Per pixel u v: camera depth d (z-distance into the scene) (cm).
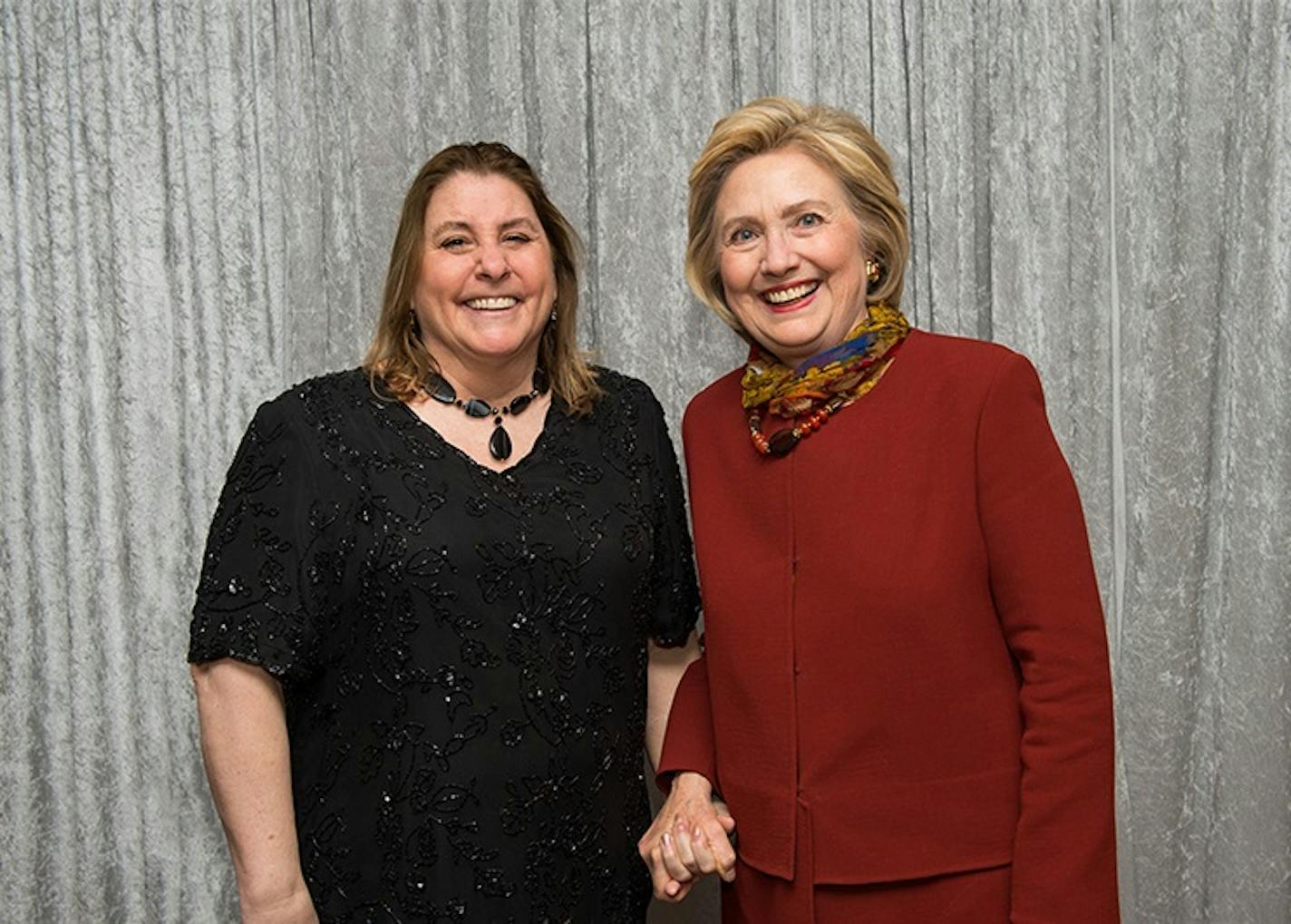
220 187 203
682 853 148
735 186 147
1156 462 200
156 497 204
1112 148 201
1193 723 201
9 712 204
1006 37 198
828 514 142
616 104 202
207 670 146
